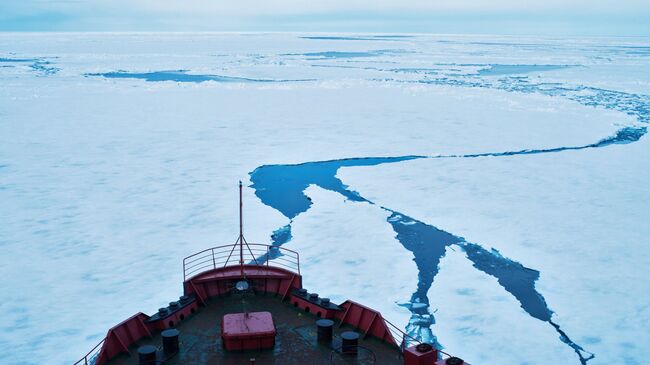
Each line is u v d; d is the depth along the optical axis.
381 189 21.30
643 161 25.88
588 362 10.28
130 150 26.75
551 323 11.70
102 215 17.95
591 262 14.67
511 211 18.75
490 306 12.36
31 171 22.97
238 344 7.23
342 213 18.55
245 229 16.86
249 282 8.92
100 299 12.45
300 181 22.55
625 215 18.38
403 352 7.00
